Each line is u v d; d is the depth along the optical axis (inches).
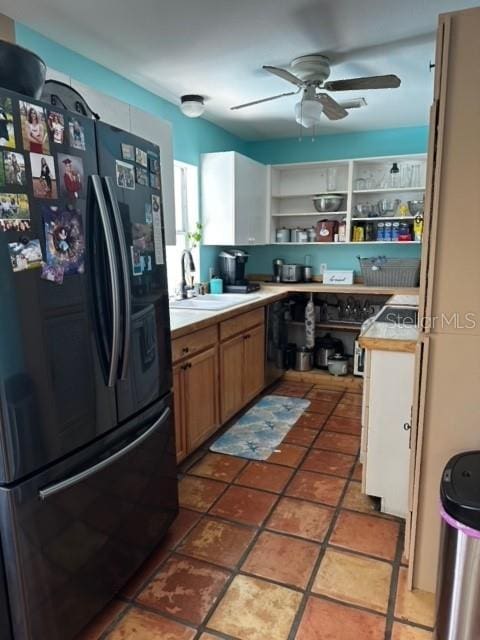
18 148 45.1
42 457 50.0
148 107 121.8
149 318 68.2
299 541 76.5
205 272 159.8
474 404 57.7
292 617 61.0
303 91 104.0
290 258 184.7
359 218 163.2
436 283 56.2
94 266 55.4
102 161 56.5
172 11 80.2
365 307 173.2
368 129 163.9
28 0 76.1
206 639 57.9
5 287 44.7
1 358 45.0
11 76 47.3
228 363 121.6
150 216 67.8
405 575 68.3
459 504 49.2
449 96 51.3
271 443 114.0
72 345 53.0
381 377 80.3
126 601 64.3
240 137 175.3
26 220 46.3
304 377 166.7
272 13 80.9
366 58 100.1
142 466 67.8
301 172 178.1
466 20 49.3
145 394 68.2
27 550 49.0
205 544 76.1
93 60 101.1
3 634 49.4
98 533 59.1
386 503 83.5
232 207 148.4
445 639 53.9
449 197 53.7
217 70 107.0
